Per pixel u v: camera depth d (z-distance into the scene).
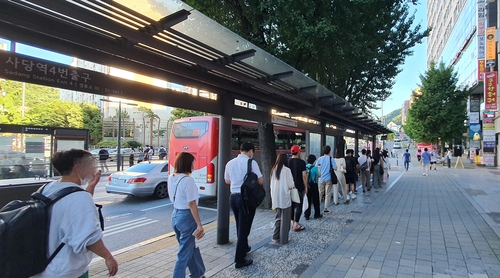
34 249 1.85
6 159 13.55
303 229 6.61
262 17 7.82
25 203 1.97
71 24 2.88
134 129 69.94
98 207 2.43
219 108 5.55
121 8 2.79
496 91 22.98
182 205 3.71
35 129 14.64
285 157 5.75
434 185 14.62
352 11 7.37
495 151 27.20
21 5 2.52
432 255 5.01
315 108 8.09
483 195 11.31
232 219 7.88
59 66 3.19
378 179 13.84
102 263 4.81
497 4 23.70
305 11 6.97
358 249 5.34
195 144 10.85
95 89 3.53
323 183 8.75
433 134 30.03
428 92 30.44
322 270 4.43
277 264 4.67
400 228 6.75
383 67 14.15
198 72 4.59
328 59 8.48
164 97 4.42
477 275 4.21
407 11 13.52
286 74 5.39
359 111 11.15
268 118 7.05
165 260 4.92
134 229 7.30
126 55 3.46
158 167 11.35
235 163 4.87
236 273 4.34
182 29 3.59
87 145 16.42
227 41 3.95
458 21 43.00
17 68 2.87
